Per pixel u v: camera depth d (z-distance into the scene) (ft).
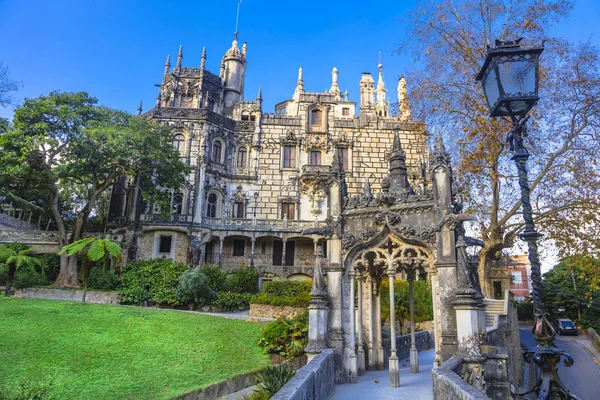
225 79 199.72
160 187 149.89
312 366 29.48
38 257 128.88
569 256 79.41
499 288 175.42
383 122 172.96
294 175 165.99
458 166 84.12
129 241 141.38
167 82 176.96
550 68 77.25
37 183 120.47
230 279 117.91
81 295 98.48
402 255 39.99
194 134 160.15
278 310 84.28
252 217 160.45
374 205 41.96
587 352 123.03
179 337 64.54
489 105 26.02
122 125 131.03
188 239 145.38
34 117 115.34
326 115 173.27
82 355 54.13
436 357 37.91
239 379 48.98
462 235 38.17
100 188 128.67
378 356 48.03
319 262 41.88
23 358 50.98
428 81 88.79
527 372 92.32
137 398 42.68
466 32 84.84
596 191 74.59
